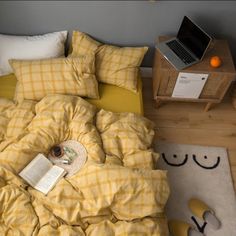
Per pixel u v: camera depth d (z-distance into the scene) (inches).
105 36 81.1
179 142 81.0
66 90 73.3
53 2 72.7
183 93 79.3
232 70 71.2
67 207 55.1
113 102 76.4
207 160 77.4
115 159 63.0
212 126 84.7
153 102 89.3
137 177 56.7
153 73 86.4
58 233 53.3
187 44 73.9
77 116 68.0
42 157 62.8
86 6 73.2
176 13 73.9
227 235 65.2
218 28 77.4
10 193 56.3
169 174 74.5
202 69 71.0
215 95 80.0
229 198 70.9
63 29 79.9
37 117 67.0
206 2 70.9
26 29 80.5
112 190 55.4
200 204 68.4
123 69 77.0
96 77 78.0
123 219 56.1
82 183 57.7
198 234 64.4
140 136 67.3
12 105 71.5
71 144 66.3
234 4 71.1
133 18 75.5
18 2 73.0
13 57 77.9
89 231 53.9
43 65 73.1
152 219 56.2
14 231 53.4
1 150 63.4
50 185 58.9
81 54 77.5
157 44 74.7
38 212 55.4
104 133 67.6
